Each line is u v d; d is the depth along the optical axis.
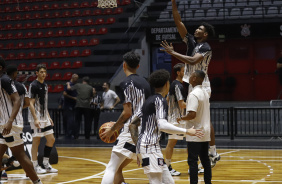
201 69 6.09
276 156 9.80
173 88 7.21
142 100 4.75
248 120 14.49
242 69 18.92
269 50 18.69
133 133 4.50
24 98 7.23
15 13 22.56
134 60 4.89
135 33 18.89
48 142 7.95
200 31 6.04
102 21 20.62
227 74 19.02
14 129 5.74
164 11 19.77
